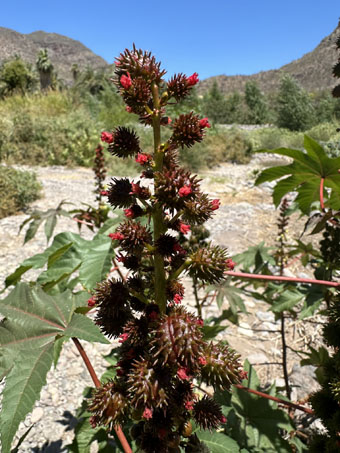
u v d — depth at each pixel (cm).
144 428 136
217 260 135
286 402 224
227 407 252
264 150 218
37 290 169
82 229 798
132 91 128
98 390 131
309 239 738
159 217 140
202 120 135
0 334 151
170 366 118
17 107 1928
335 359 206
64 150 1500
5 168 980
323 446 208
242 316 495
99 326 151
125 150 141
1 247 703
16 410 129
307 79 10200
